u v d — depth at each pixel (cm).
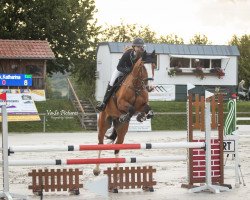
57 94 9756
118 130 1273
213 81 5303
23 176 1413
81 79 6034
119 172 1151
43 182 1155
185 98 5134
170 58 5162
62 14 5291
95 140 2673
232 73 5375
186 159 1172
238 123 4062
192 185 1175
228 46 5400
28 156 1917
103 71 5150
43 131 3450
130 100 1195
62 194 1136
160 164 1686
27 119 3541
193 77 5219
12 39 5184
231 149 1215
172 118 3912
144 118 1234
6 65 4572
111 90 1238
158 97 4675
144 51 1192
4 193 1058
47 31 5256
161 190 1179
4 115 1061
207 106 1156
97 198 1082
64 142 2545
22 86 4206
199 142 1157
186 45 5253
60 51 5441
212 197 1086
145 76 1183
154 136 2978
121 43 4969
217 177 1189
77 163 1102
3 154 1062
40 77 4544
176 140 2662
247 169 1559
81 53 5634
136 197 1091
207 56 5247
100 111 1312
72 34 5441
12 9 5212
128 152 2103
